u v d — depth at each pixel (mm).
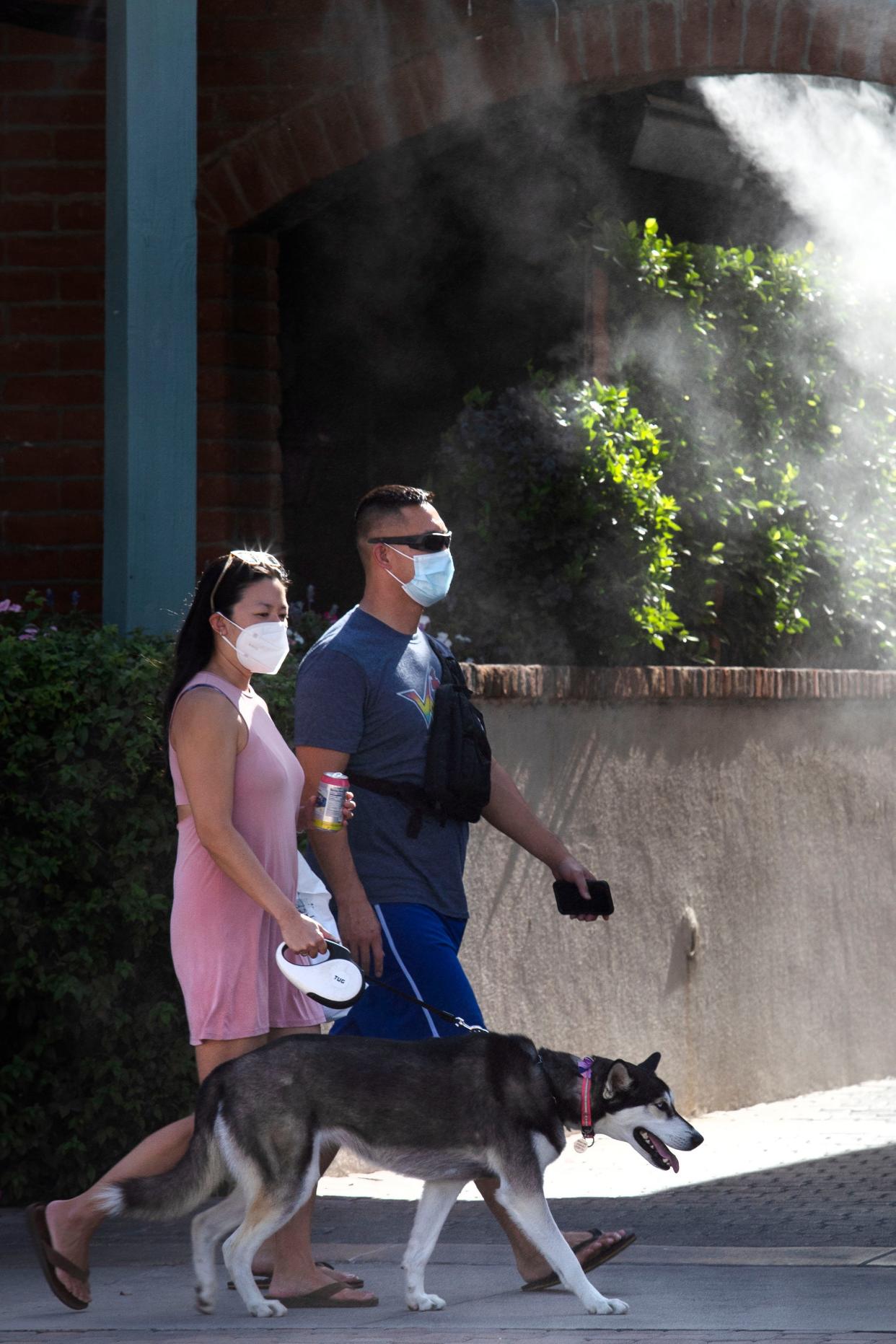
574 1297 15562
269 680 20344
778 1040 29312
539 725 24641
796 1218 19406
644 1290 15836
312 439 30141
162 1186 14766
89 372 27766
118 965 19547
